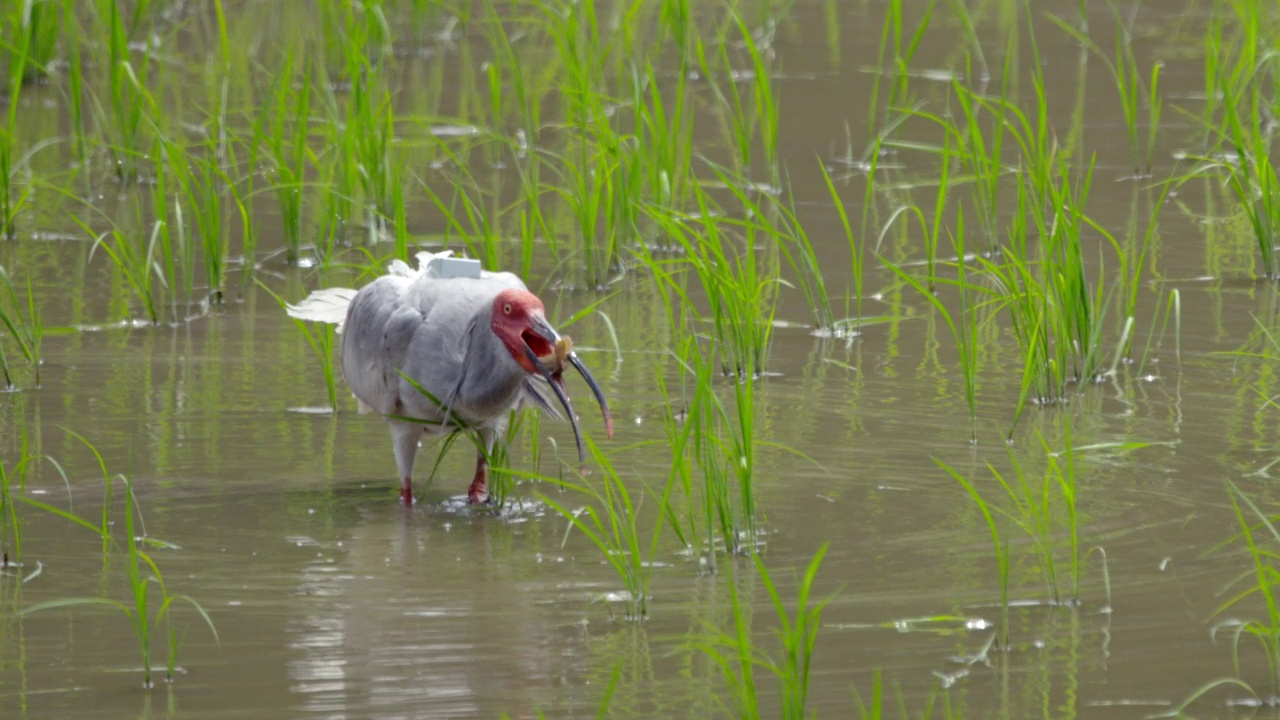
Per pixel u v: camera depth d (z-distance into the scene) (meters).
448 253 11.73
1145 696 7.98
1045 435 11.92
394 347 10.73
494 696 7.98
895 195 18.86
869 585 9.34
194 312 15.31
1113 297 15.23
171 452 11.70
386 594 9.29
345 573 9.61
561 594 9.30
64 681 8.17
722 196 18.94
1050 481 10.94
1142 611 8.97
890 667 8.30
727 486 10.52
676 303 15.47
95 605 9.14
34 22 24.31
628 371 13.52
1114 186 19.03
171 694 8.02
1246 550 9.79
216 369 13.63
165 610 8.72
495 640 8.65
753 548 9.78
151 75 24.92
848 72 24.53
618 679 8.17
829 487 10.95
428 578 9.54
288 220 17.05
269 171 19.73
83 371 13.51
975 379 13.24
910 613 8.95
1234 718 7.75
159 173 16.16
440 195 19.06
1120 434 11.91
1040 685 8.09
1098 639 8.62
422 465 11.70
